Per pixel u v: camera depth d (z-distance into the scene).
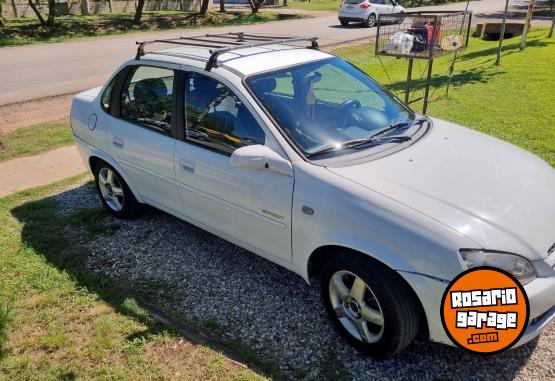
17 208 5.21
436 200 2.77
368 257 2.81
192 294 3.69
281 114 3.34
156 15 29.16
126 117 4.40
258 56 3.83
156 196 4.30
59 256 4.23
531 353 3.02
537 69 10.96
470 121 7.46
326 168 3.04
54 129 8.16
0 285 3.79
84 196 5.51
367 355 3.02
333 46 17.11
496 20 23.19
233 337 3.23
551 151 6.11
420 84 10.41
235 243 3.76
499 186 2.96
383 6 23.53
